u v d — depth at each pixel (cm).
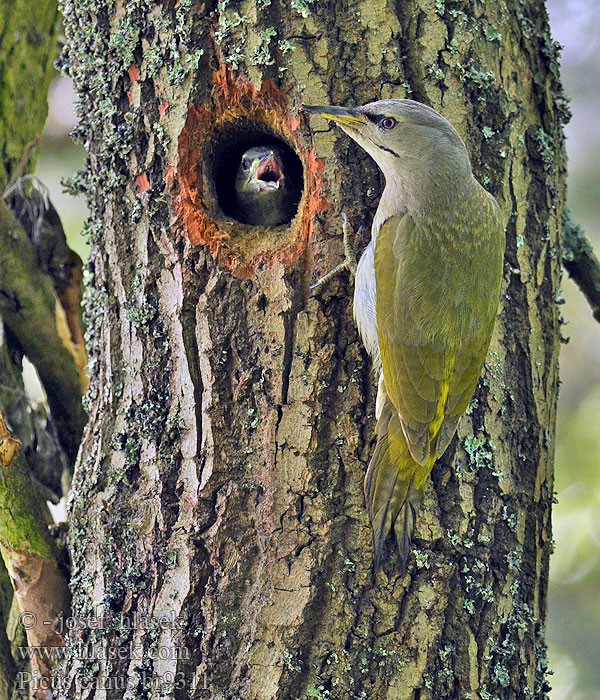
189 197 799
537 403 824
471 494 782
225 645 763
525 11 850
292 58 774
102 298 838
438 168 772
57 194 1455
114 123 820
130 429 812
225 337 785
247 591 770
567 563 1387
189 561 777
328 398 776
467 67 789
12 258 948
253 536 775
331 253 781
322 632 758
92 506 822
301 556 764
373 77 779
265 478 775
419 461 750
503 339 810
